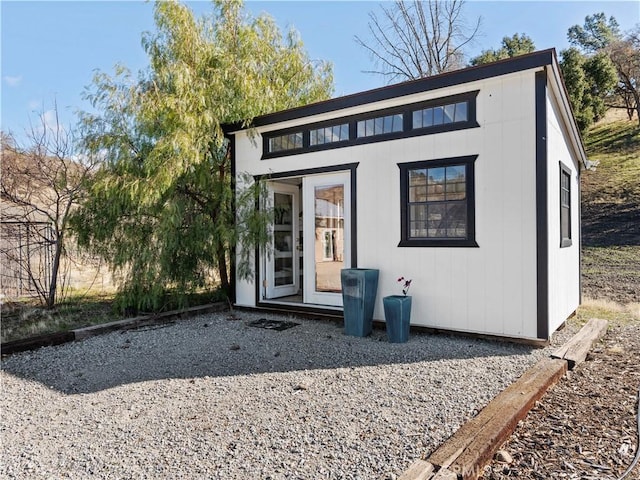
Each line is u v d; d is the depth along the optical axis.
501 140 4.72
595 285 9.39
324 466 2.26
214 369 4.04
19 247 7.46
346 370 3.92
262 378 3.75
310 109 6.06
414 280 5.32
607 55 20.41
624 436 2.64
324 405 3.10
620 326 5.85
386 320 4.95
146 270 6.20
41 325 5.81
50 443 2.64
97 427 2.85
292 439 2.58
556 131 5.26
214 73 6.82
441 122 5.15
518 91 4.62
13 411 3.16
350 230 5.86
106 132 6.34
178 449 2.51
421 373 3.78
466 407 2.99
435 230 5.21
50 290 7.25
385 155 5.52
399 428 2.69
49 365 4.27
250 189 6.70
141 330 5.75
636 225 13.42
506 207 4.70
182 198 6.48
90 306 7.31
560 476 2.22
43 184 7.41
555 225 5.04
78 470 2.31
